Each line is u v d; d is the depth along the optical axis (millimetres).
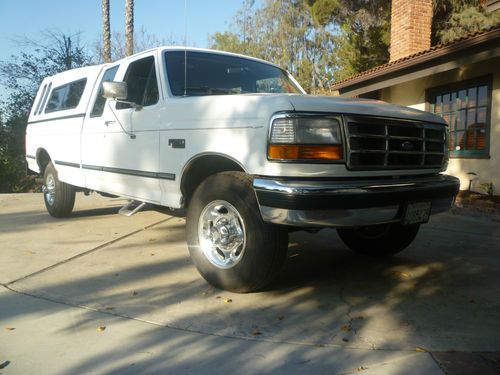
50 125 6969
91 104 5836
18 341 3000
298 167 3232
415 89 10422
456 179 4113
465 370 2621
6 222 7047
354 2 17312
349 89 11445
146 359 2766
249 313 3443
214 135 3740
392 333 3123
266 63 5504
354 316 3406
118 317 3379
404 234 4676
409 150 3689
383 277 4328
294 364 2699
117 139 5117
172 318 3354
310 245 5531
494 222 6973
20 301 3684
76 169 6184
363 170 3400
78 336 3070
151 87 4719
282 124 3246
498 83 8148
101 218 7305
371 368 2648
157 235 6039
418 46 11297
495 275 4395
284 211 3166
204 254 3881
